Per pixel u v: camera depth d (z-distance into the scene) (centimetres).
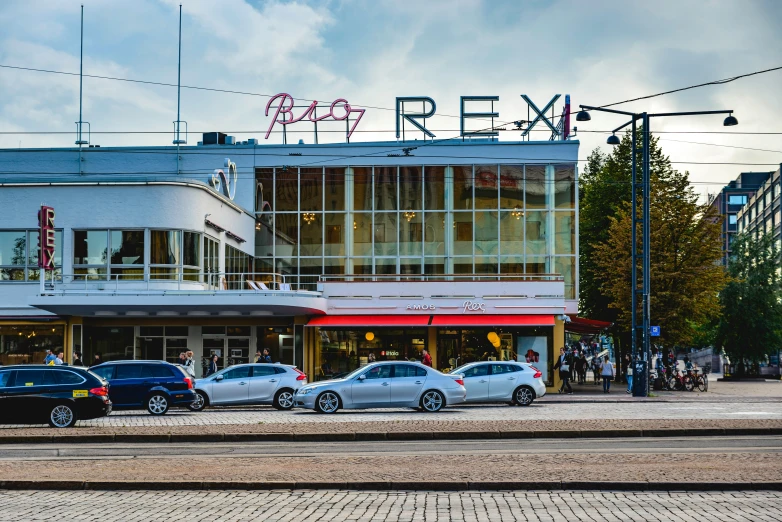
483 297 4475
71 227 4172
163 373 3039
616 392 4644
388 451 1961
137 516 1252
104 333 4459
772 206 12912
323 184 5178
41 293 3978
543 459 1769
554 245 5069
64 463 1775
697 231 5103
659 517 1212
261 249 5175
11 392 2459
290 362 4494
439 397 2912
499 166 5112
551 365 4453
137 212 4159
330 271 5141
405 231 5125
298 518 1224
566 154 5094
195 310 4194
